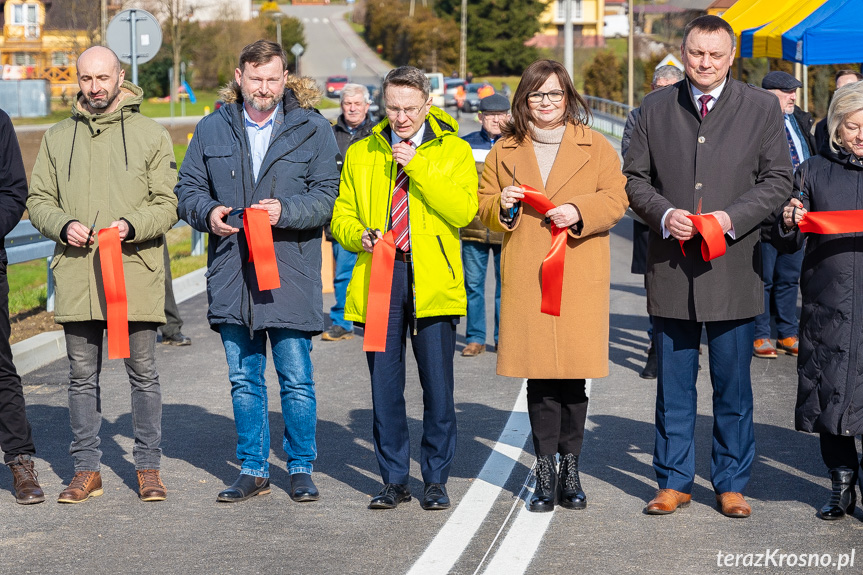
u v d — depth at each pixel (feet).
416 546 14.90
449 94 189.37
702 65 15.89
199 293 41.86
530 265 16.40
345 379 26.76
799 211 15.62
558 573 13.82
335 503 16.98
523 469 18.83
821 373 15.66
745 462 16.44
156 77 209.36
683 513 16.28
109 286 16.46
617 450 19.89
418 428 21.83
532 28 286.66
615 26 337.93
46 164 17.43
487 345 31.55
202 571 13.98
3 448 17.08
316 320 17.19
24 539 15.28
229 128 17.08
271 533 15.51
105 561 14.38
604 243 16.56
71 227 16.60
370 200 16.60
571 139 16.43
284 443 17.76
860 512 16.28
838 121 15.60
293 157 16.97
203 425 22.08
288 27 299.58
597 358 16.26
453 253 16.47
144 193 17.26
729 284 16.10
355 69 288.71
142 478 17.24
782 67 87.97
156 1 202.39
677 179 16.30
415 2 330.54
